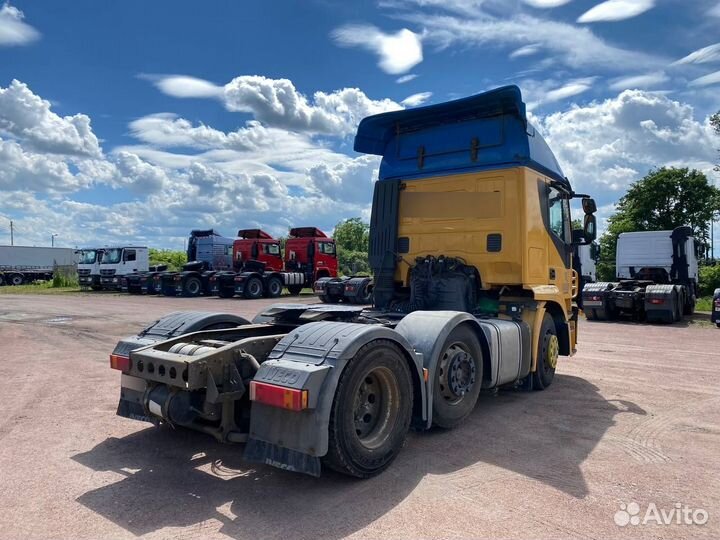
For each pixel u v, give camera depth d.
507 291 6.29
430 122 6.48
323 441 3.39
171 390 3.80
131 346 4.49
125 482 3.70
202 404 3.86
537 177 6.21
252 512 3.26
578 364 8.45
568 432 4.89
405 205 6.57
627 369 8.01
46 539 2.91
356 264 55.09
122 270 30.31
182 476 3.82
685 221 38.88
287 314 5.32
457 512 3.27
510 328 5.78
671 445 4.54
